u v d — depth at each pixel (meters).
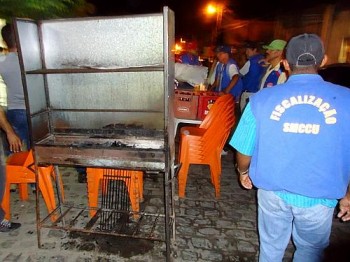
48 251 2.71
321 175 1.59
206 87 5.33
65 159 2.49
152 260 2.61
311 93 1.59
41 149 2.50
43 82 2.85
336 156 1.56
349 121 1.53
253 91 5.08
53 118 3.06
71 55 2.81
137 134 2.99
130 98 2.92
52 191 3.04
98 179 3.14
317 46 1.63
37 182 2.60
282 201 1.76
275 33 12.49
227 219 3.27
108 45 2.74
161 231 3.00
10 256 2.64
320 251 1.86
